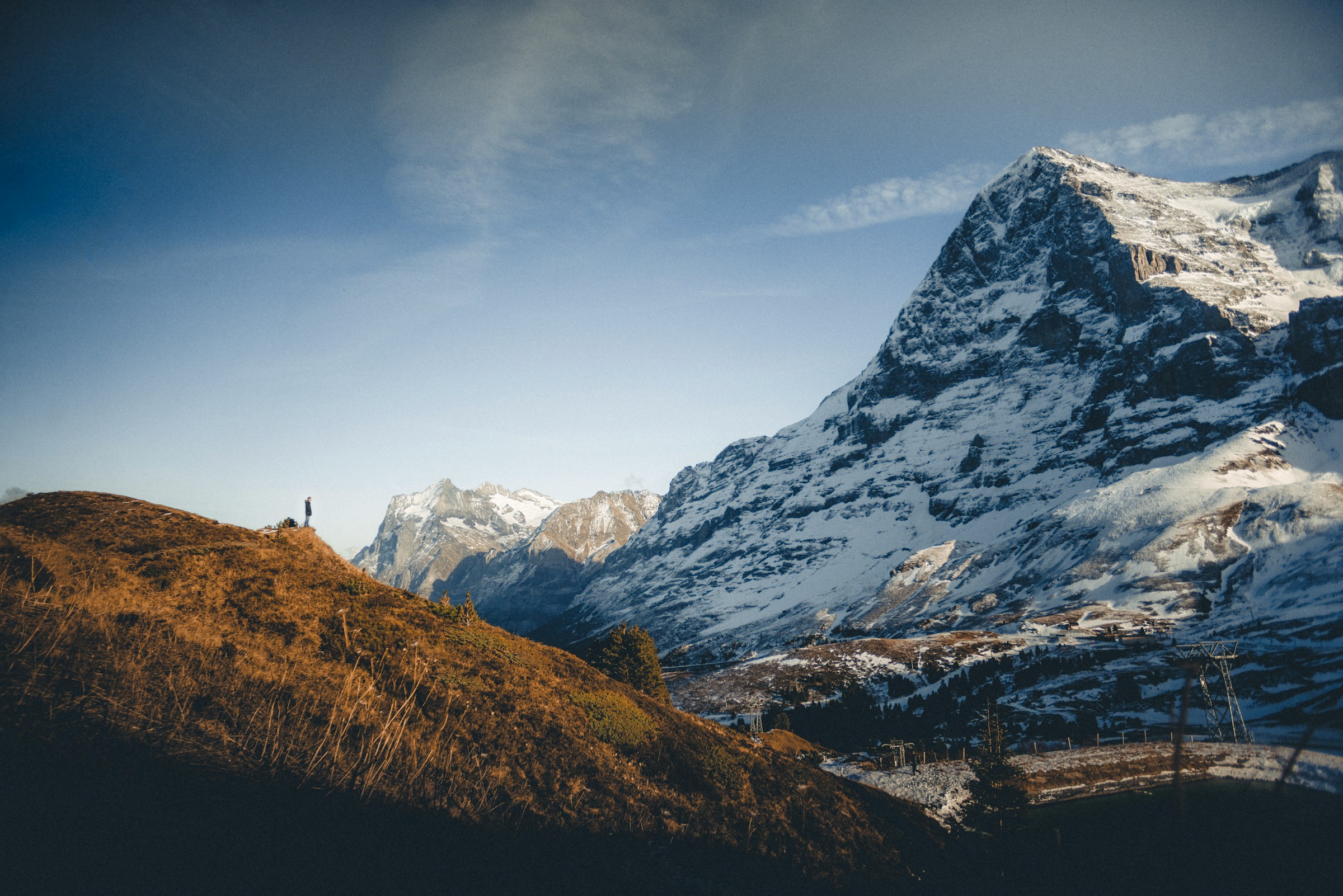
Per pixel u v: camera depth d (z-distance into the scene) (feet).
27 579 132.77
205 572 156.25
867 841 171.22
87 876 83.87
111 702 111.75
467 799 128.16
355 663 150.20
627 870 128.36
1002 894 159.74
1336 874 40.32
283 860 98.22
